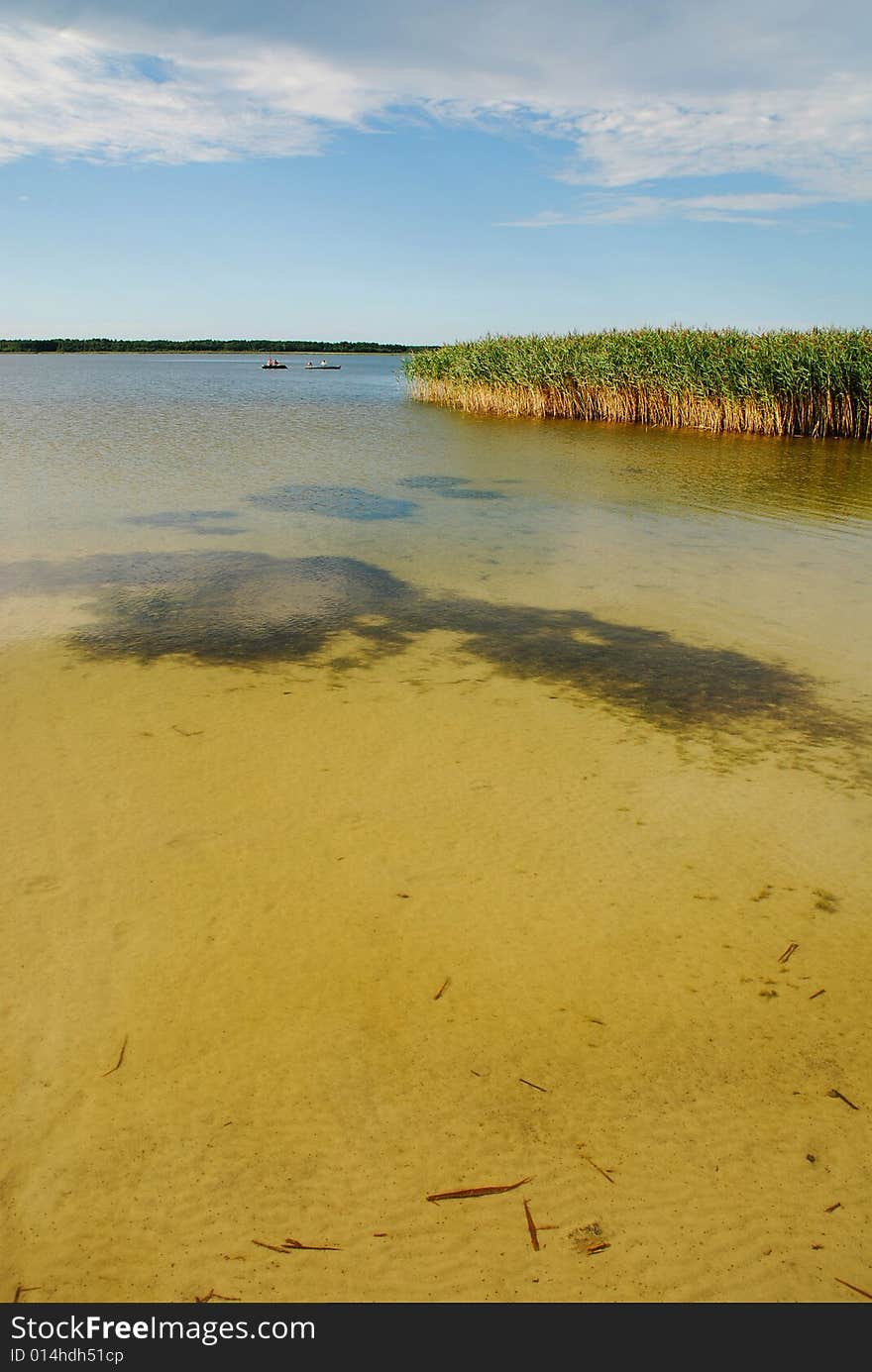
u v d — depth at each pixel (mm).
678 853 4160
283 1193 2518
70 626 7152
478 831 4309
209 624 7281
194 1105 2799
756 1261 2346
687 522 11281
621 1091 2879
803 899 3842
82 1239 2383
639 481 14398
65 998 3221
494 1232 2414
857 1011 3229
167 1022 3125
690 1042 3082
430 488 13773
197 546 9930
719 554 9641
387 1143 2678
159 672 6250
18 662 6355
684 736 5363
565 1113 2791
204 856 4062
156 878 3900
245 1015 3162
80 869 3949
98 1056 2979
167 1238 2389
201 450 17859
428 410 28328
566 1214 2471
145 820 4336
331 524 11164
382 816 4422
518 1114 2785
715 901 3818
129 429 21375
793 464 16297
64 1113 2756
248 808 4465
